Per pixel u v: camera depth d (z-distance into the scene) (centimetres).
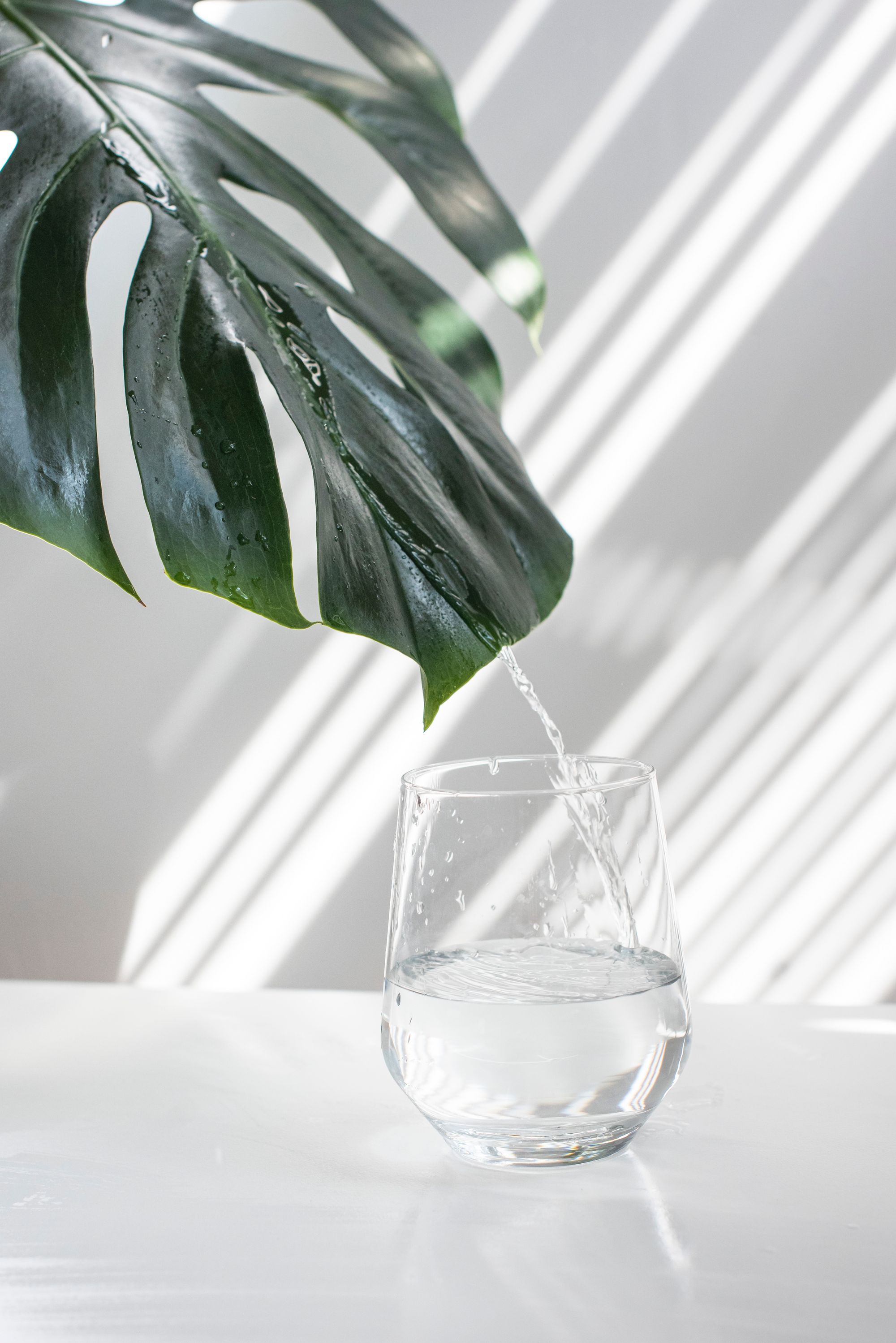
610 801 52
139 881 154
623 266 141
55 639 151
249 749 151
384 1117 59
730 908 149
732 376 141
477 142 140
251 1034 67
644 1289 49
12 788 154
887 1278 49
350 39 85
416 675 148
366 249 73
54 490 53
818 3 135
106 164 61
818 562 143
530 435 144
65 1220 53
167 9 69
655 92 138
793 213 139
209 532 53
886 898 147
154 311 56
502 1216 52
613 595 145
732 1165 54
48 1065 65
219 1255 51
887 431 141
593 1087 51
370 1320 48
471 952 51
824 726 145
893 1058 62
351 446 56
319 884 153
